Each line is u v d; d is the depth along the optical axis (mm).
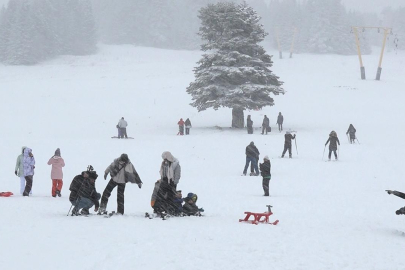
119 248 11648
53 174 24609
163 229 14555
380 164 37875
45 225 14812
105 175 17797
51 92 95000
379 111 78062
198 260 10656
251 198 24234
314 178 31969
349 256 11625
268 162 25266
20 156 25234
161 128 65375
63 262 10211
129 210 19844
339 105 83125
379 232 15594
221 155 43250
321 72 128000
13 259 10320
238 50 64750
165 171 17812
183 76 116312
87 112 77000
